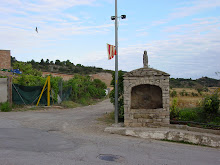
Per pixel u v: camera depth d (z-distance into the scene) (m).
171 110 12.02
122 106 12.93
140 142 8.66
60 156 6.12
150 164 5.86
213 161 6.48
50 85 19.33
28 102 17.78
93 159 6.03
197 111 11.88
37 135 8.77
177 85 43.12
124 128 10.27
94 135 9.48
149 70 11.17
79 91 26.20
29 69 25.28
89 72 69.00
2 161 5.40
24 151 6.41
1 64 26.98
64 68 64.38
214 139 8.91
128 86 11.27
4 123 10.85
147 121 11.08
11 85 16.53
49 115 14.73
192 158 6.70
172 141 9.41
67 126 11.23
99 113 17.20
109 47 11.30
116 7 12.13
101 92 36.06
